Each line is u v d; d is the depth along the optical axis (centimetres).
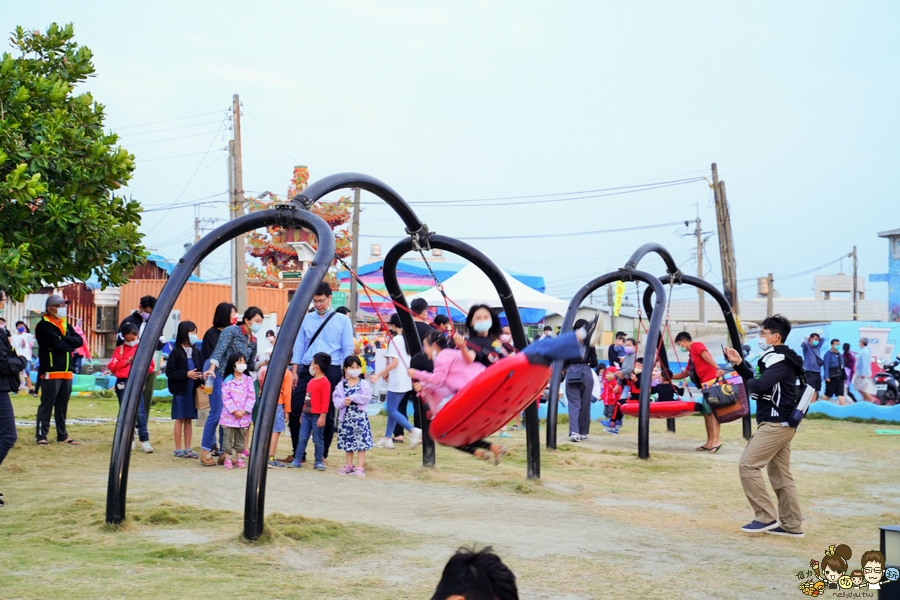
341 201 3644
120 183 1003
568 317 1207
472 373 639
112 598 416
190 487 754
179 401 968
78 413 1542
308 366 954
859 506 814
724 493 866
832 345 1995
